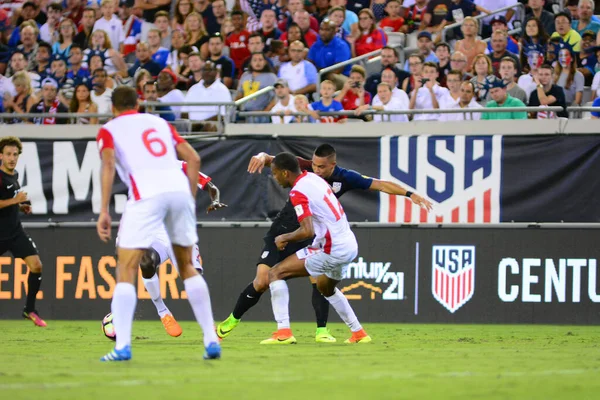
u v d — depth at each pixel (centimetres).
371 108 4597
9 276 4566
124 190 4578
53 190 4616
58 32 5938
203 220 4519
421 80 4866
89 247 4562
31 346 2780
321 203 2794
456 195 4381
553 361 2205
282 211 3078
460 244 4356
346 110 4841
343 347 2731
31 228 4600
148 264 2939
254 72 5191
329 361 2153
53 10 5975
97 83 5272
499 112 4581
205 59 5453
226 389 1541
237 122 4981
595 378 1789
